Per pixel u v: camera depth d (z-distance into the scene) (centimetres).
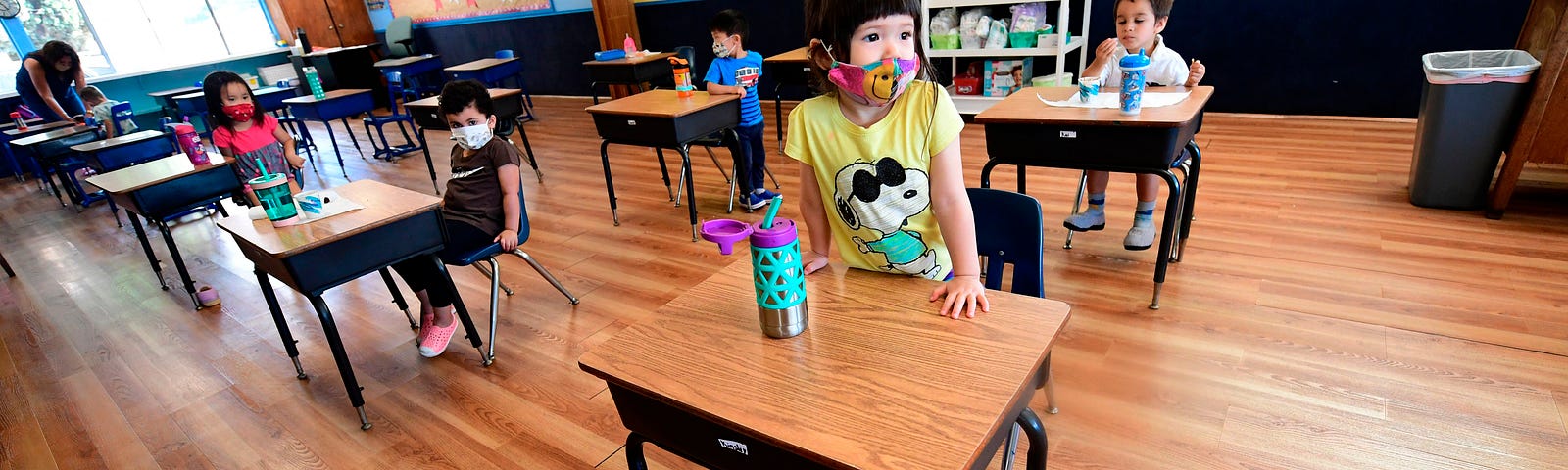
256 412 209
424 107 406
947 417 77
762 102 626
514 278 288
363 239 182
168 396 222
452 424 195
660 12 643
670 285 271
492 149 226
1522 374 171
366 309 271
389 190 208
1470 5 360
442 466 179
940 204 108
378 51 867
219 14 809
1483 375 172
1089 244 268
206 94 305
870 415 78
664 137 297
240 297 296
